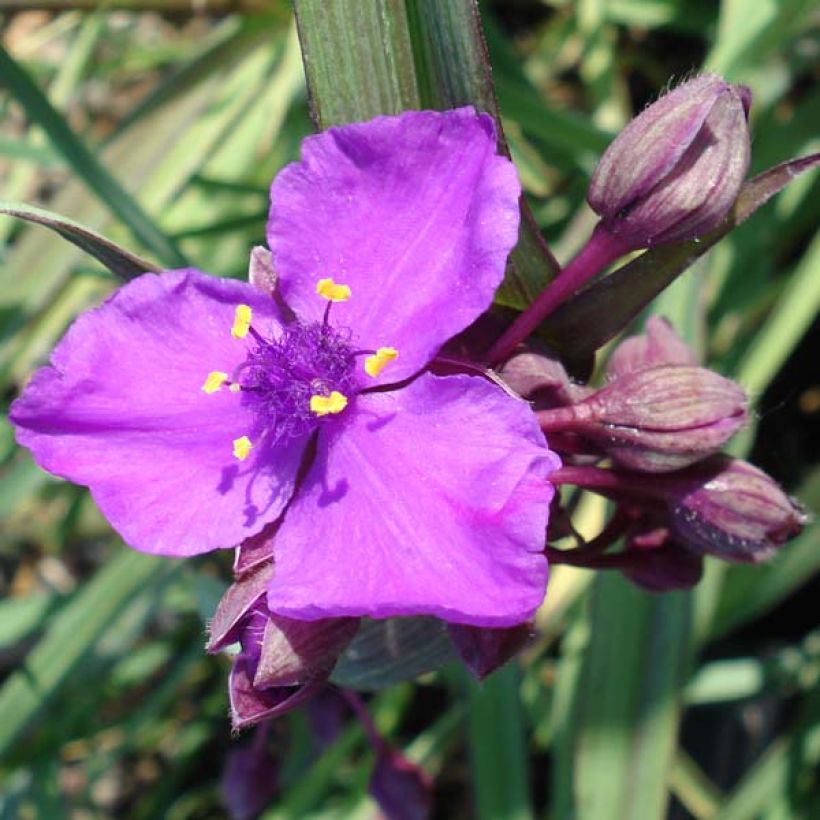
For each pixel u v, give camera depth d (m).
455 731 0.14
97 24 0.15
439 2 0.08
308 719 0.12
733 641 0.15
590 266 0.08
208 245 0.15
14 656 0.16
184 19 0.16
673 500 0.08
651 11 0.16
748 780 0.13
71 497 0.15
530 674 0.14
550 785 0.16
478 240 0.07
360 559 0.07
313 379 0.08
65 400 0.08
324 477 0.08
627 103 0.17
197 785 0.16
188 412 0.08
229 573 0.13
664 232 0.08
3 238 0.14
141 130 0.14
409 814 0.11
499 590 0.07
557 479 0.08
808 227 0.15
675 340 0.09
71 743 0.15
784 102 0.16
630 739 0.12
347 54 0.09
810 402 0.16
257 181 0.15
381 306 0.08
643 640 0.12
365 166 0.08
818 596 0.15
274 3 0.15
